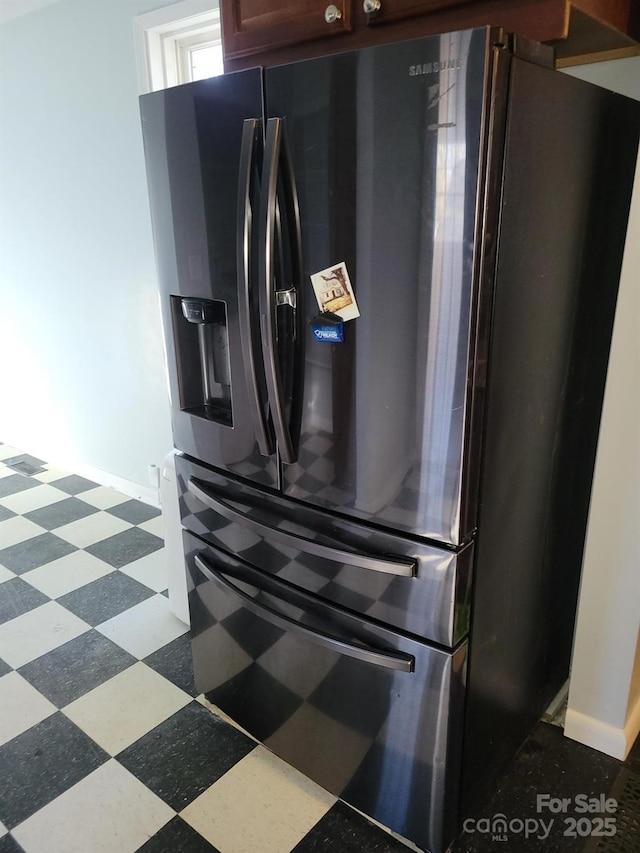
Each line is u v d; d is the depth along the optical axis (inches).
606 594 63.3
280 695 64.0
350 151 43.9
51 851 58.3
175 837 59.4
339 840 59.1
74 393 138.8
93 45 104.9
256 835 59.5
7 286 145.0
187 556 71.0
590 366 61.1
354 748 58.6
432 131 40.2
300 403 52.3
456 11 48.5
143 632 89.2
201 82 51.2
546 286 50.1
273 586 60.3
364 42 54.6
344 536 53.2
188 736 71.2
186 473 67.1
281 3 58.2
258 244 48.2
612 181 55.8
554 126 45.6
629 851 57.5
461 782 56.2
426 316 43.6
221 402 65.0
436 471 46.3
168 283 61.3
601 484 60.7
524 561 57.9
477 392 44.6
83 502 131.5
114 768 67.0
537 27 45.0
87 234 119.4
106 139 108.7
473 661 52.8
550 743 69.4
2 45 120.9
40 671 81.6
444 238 41.6
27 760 68.1
